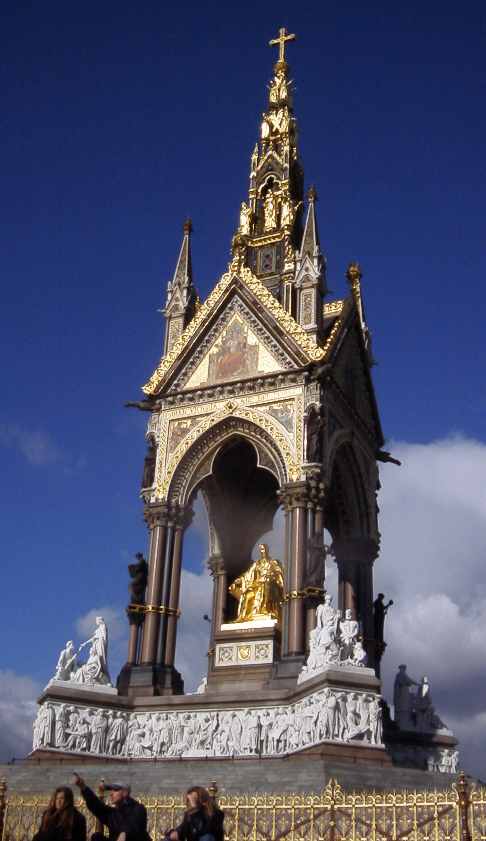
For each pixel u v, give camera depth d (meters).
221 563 64.06
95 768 43.88
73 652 52.16
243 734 48.53
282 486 54.88
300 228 69.56
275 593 58.12
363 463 63.00
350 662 45.28
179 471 58.56
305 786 37.09
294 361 57.25
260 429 56.91
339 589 61.97
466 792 27.34
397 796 28.66
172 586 56.09
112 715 50.97
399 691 56.62
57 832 18.23
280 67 74.81
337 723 43.59
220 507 65.38
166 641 54.84
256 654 55.44
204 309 60.97
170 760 49.34
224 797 30.52
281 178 70.00
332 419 58.06
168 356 61.22
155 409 60.66
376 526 63.72
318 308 59.25
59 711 49.72
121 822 19.03
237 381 58.34
